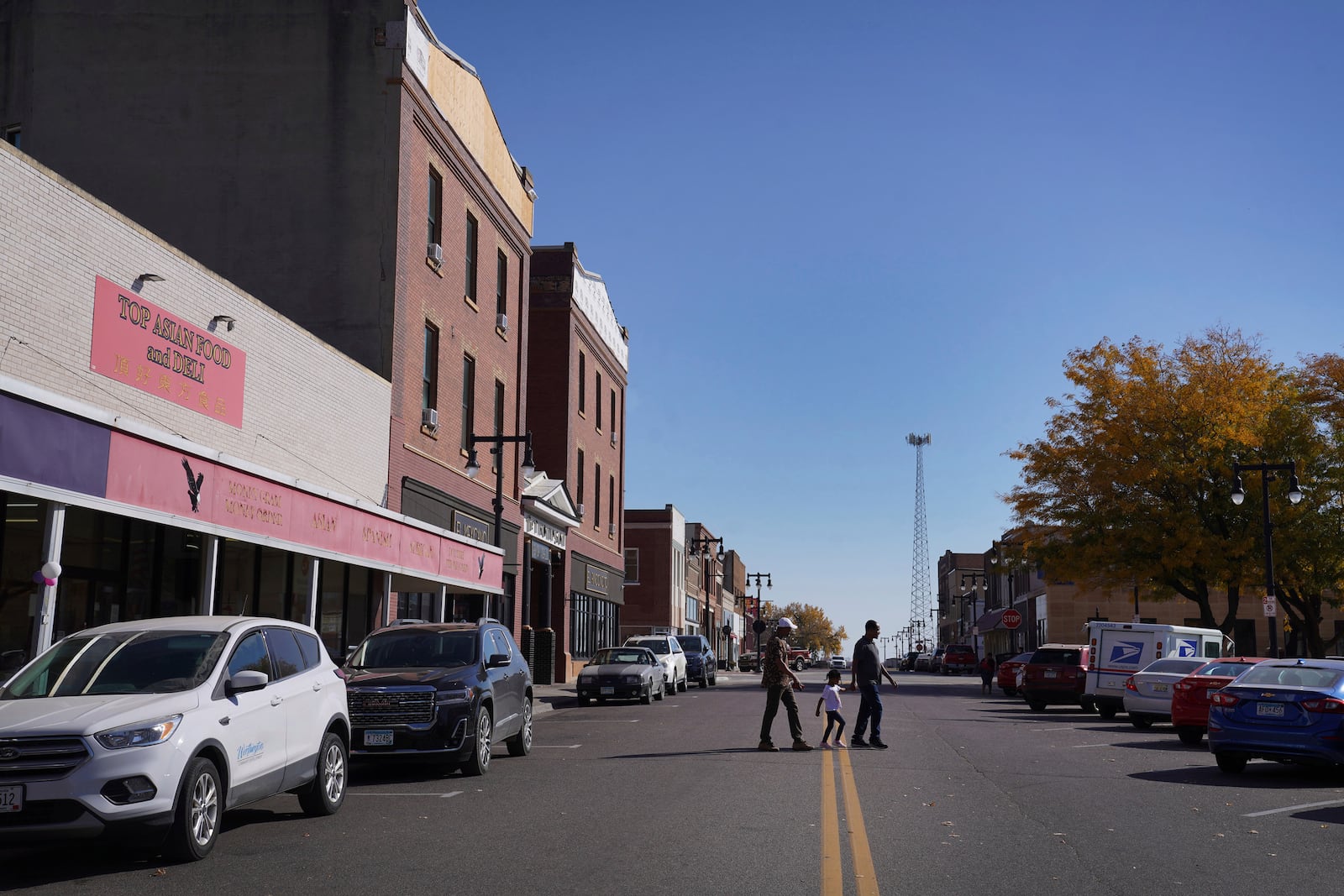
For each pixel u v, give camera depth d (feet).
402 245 87.81
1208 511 130.93
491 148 111.04
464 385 105.50
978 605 370.73
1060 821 35.45
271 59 88.63
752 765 50.90
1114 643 93.15
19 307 49.08
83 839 26.81
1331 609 209.97
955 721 82.58
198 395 62.23
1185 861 29.32
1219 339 133.08
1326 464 128.98
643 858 29.25
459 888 25.81
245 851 30.63
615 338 181.47
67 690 30.78
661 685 111.55
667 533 236.02
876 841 31.76
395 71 87.92
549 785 44.60
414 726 46.47
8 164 48.37
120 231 55.83
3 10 90.43
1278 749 48.75
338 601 78.95
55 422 42.32
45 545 43.11
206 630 33.37
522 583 125.18
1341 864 29.25
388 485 85.56
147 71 88.89
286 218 87.15
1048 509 139.64
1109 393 133.90
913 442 599.98
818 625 567.59
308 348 74.43
